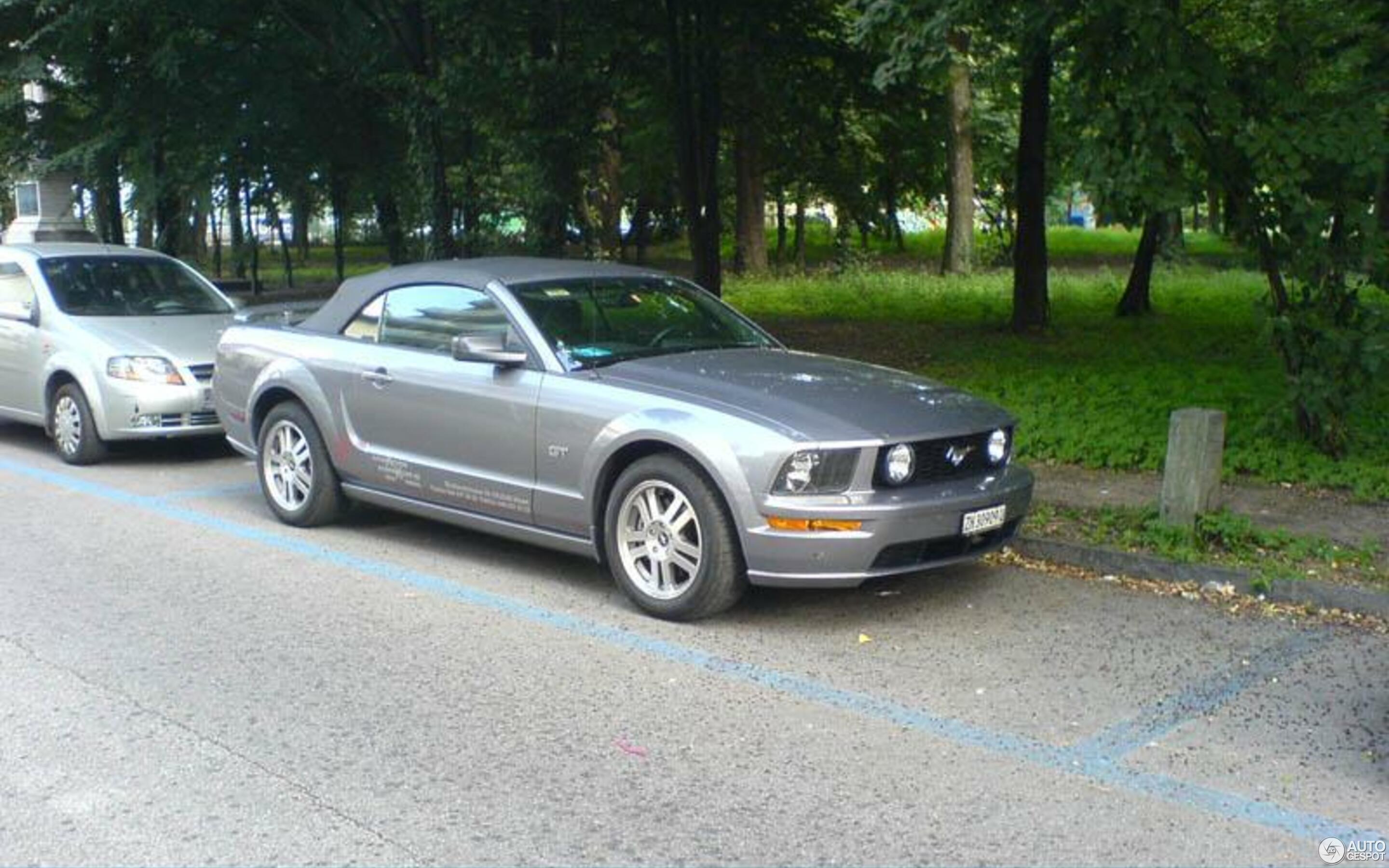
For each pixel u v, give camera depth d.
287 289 26.48
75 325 10.62
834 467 5.87
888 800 4.40
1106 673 5.62
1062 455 9.52
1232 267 28.66
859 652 5.88
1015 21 9.78
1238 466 8.97
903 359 14.33
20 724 5.08
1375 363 8.62
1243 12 13.32
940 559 6.21
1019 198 16.61
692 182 15.34
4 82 18.64
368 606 6.62
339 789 4.50
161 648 5.98
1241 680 5.54
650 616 6.39
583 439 6.47
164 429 10.29
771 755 4.77
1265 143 8.50
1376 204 10.09
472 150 17.34
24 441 11.91
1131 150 8.88
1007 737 4.94
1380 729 5.03
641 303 7.43
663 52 15.13
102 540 8.01
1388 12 9.39
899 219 48.78
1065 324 17.59
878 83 10.06
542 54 15.23
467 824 4.23
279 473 8.32
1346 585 6.55
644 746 4.86
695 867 3.96
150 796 4.44
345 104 19.38
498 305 7.07
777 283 24.94
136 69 18.00
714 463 5.95
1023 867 3.96
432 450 7.25
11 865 3.96
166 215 20.89
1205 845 4.10
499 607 6.59
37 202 20.11
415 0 15.29
